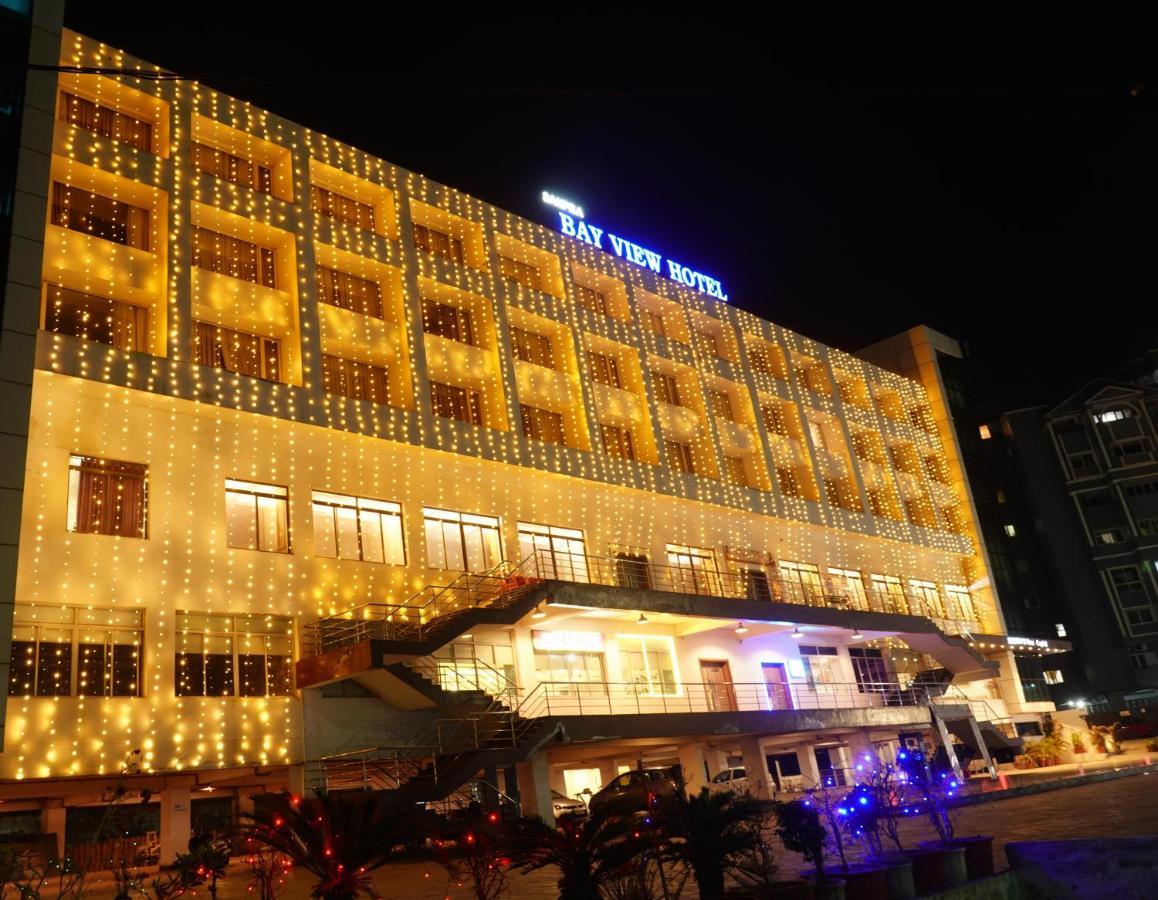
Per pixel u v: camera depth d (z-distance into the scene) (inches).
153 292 1045.2
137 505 970.7
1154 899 321.4
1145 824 621.0
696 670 1464.1
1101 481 2723.9
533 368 1439.5
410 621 1124.5
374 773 1028.5
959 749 1589.6
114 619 918.4
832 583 1868.8
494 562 1273.4
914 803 582.6
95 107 1099.9
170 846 901.2
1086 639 2605.8
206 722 936.3
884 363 2598.4
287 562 1055.0
